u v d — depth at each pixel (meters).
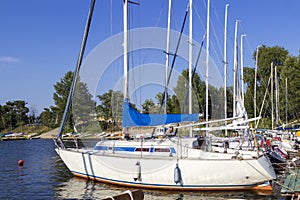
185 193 12.12
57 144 15.52
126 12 14.45
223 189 12.16
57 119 70.25
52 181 15.45
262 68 54.62
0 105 86.31
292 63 50.06
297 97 46.88
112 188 13.08
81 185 13.67
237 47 28.20
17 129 82.56
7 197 12.52
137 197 6.68
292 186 11.62
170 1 16.48
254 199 11.30
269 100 42.31
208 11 21.05
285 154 20.75
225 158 12.32
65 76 67.56
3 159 26.08
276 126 35.31
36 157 27.56
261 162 11.91
